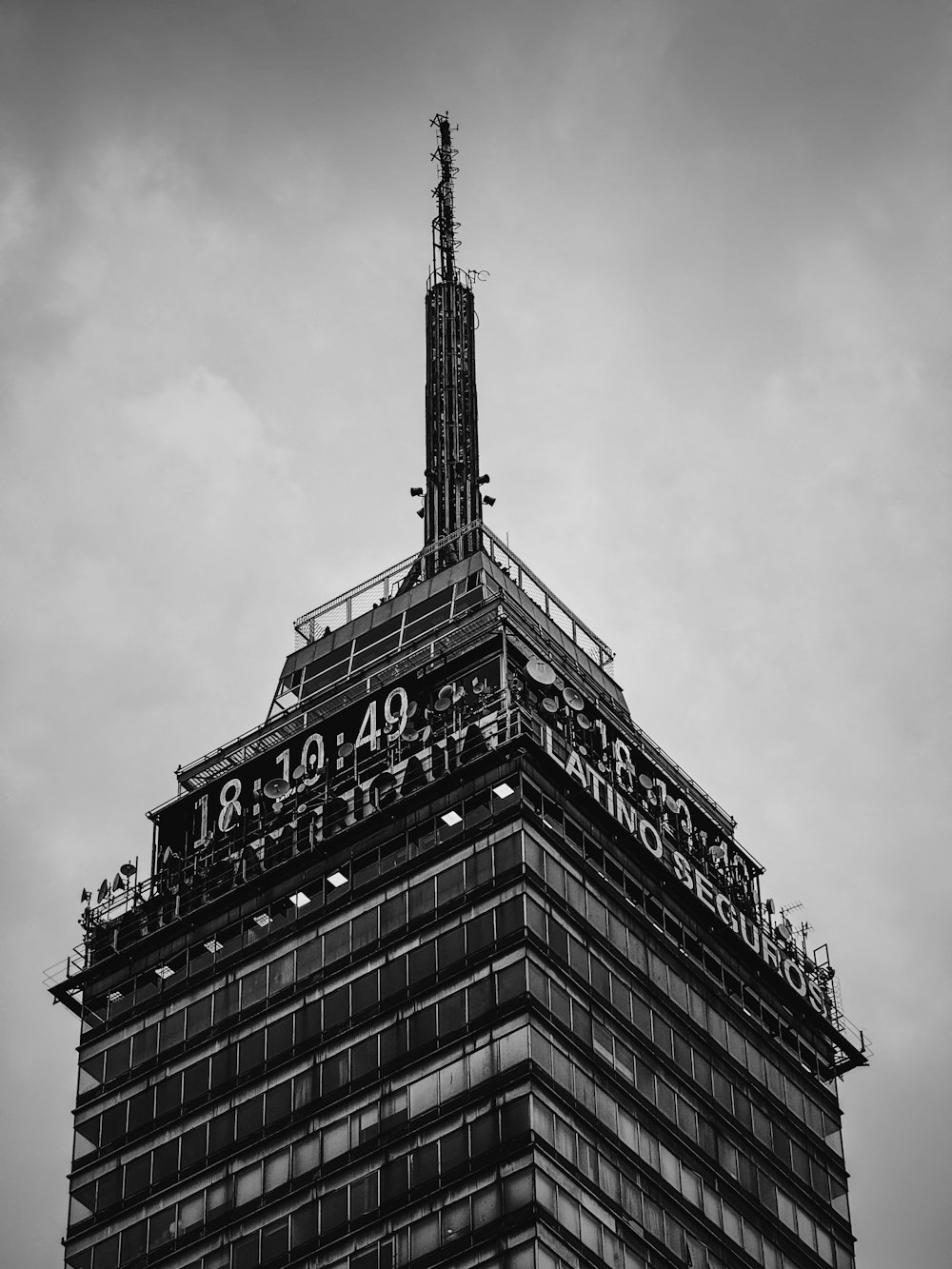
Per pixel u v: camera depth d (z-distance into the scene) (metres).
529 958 150.62
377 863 159.62
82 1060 164.88
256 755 170.62
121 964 167.00
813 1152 164.88
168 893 167.00
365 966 156.50
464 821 157.62
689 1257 150.00
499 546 178.75
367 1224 147.62
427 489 186.38
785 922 171.75
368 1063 152.88
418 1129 148.75
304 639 180.75
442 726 162.50
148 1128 159.62
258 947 161.88
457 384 191.75
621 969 156.62
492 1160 145.00
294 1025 157.38
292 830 164.12
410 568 180.00
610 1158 148.50
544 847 155.75
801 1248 159.00
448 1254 143.75
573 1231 143.75
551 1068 148.12
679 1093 156.00
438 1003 152.25
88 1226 158.12
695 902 164.75
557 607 178.12
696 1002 161.38
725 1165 156.50
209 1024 161.12
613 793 161.88
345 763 165.50
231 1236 152.38
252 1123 155.62
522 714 159.75
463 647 167.25
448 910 155.12
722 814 174.38
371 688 169.88
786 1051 167.62
